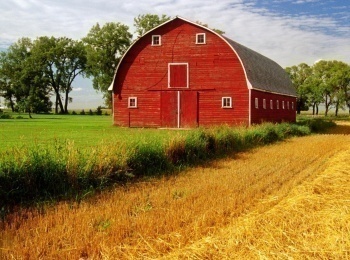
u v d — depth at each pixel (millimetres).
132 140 14039
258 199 9914
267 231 7047
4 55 112750
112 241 6918
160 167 13742
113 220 7961
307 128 34594
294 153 19141
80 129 34812
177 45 36656
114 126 38344
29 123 47531
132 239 7074
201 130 18594
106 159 11758
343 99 92062
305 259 6043
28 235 7172
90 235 7188
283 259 6016
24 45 114125
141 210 8836
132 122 37875
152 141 14578
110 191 10703
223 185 11414
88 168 11109
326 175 12531
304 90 97938
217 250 6363
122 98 38188
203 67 36062
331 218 7656
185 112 36500
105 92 87812
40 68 108125
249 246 6453
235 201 9508
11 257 6270
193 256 6121
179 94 36625
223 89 35562
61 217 8227
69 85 113062
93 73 87875
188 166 14789
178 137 15664
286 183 11859
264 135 24047
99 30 84438
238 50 36812
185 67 36469
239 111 35062
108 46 84750
